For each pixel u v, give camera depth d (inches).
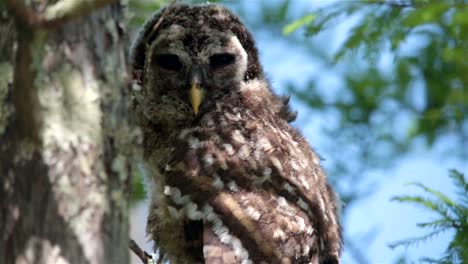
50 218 252.8
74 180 257.4
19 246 250.8
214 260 370.6
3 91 258.4
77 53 264.2
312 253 391.2
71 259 252.1
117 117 270.5
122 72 275.6
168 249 412.8
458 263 422.9
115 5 278.5
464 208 427.8
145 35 464.1
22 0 235.1
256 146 404.5
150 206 424.2
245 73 462.0
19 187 254.1
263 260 374.0
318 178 422.9
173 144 416.5
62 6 238.7
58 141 256.8
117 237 263.1
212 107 436.5
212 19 466.3
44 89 257.3
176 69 452.1
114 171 266.1
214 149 400.8
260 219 380.5
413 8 556.1
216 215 380.5
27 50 242.7
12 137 255.8
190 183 391.2
